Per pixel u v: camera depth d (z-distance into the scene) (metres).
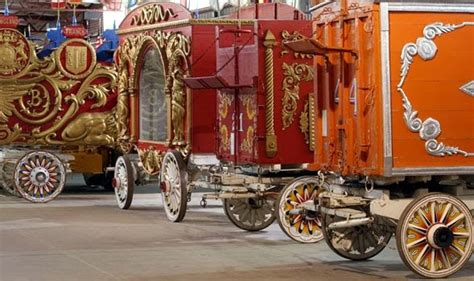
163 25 15.27
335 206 9.93
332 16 10.04
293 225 12.05
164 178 14.84
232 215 13.45
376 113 9.34
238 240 12.54
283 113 12.79
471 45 9.58
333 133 10.07
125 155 16.86
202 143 14.45
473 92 9.59
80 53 18.42
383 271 9.96
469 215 9.48
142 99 16.58
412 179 9.74
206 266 10.40
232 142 13.37
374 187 9.93
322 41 10.31
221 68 13.54
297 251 11.49
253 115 12.77
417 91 9.41
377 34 9.33
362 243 10.66
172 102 14.71
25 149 18.83
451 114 9.52
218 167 14.02
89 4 24.09
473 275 9.64
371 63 9.39
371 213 9.70
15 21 18.03
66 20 26.69
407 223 9.28
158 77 15.77
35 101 18.20
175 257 11.06
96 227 13.91
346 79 9.77
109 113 18.62
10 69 17.98
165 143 15.19
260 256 11.11
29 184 17.72
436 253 9.40
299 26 12.83
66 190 20.97
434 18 9.46
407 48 9.38
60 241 12.44
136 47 16.41
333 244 10.56
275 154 12.75
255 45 12.74
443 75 9.49
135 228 13.80
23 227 13.93
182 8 14.71
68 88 18.38
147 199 18.50
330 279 9.52
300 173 13.06
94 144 18.67
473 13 9.58
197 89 14.01
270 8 14.50
